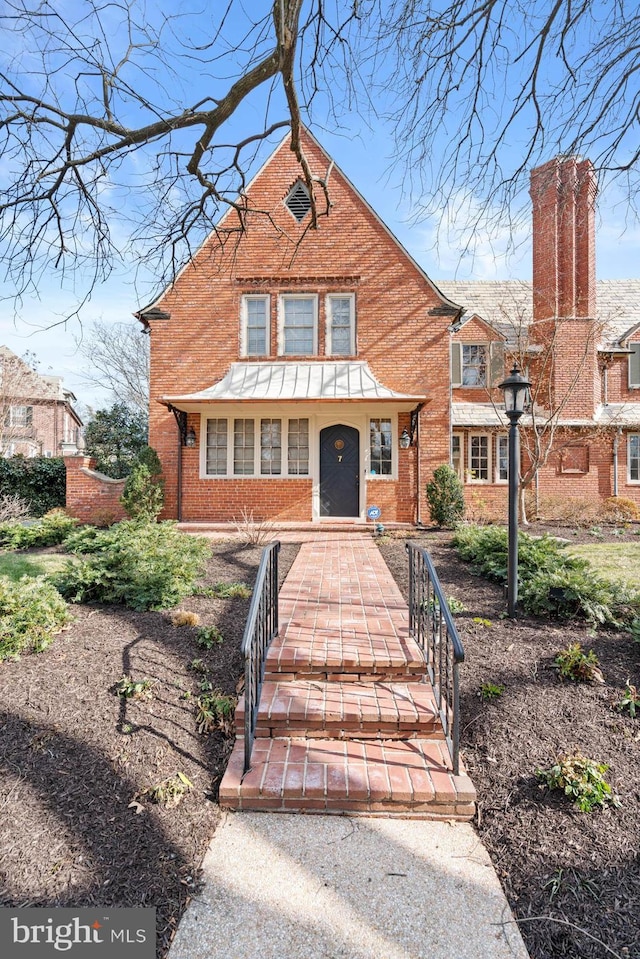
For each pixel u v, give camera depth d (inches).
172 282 278.5
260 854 125.0
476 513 655.1
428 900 112.6
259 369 568.7
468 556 364.5
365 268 579.5
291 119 219.0
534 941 103.0
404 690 185.8
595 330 616.1
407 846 128.8
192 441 574.9
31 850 120.0
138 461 557.6
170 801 138.3
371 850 127.4
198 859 122.9
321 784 142.3
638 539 493.7
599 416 730.8
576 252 726.5
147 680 186.9
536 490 682.2
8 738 153.4
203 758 156.3
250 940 102.5
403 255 579.2
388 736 167.3
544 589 252.5
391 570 347.9
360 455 577.9
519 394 252.5
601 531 540.1
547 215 255.1
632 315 818.2
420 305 576.4
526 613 254.1
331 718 167.3
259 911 109.1
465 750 160.1
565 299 725.9
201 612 253.4
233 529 539.2
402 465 575.2
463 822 137.9
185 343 579.8
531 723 168.7
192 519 577.3
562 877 117.8
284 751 159.6
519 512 571.5
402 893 114.3
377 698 179.2
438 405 573.3
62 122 231.1
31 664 194.7
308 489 576.1
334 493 581.0
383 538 474.0
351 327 582.9
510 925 106.5
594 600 243.9
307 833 132.9
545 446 639.8
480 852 127.0
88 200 244.5
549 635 227.5
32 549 458.0
